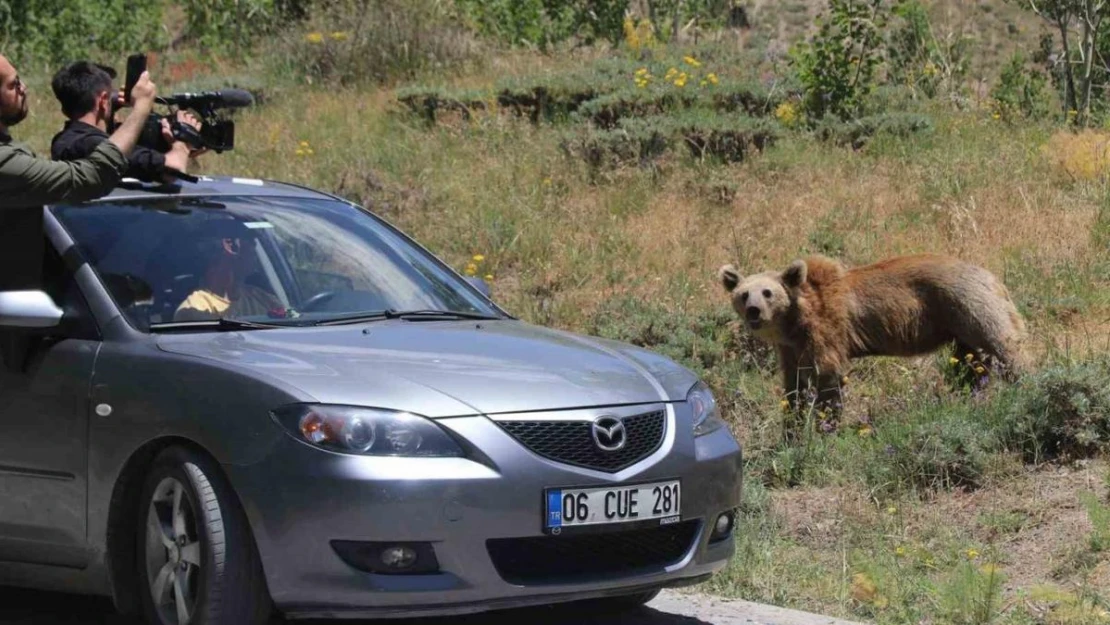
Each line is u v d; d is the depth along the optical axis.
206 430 17.30
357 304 21.06
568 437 17.48
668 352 35.69
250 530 17.02
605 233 45.19
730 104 57.84
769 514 27.69
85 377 18.88
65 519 19.08
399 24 74.38
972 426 29.38
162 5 107.44
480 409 17.12
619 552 18.05
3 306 18.86
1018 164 47.91
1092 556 24.09
